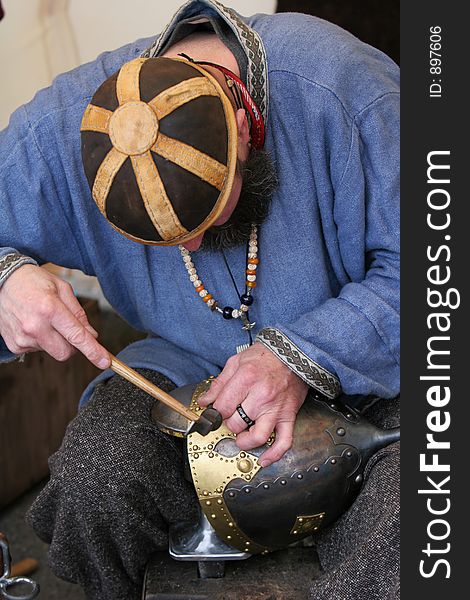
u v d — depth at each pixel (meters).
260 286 1.22
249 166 1.09
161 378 1.29
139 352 1.35
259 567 1.19
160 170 0.95
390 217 1.17
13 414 1.88
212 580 1.17
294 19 1.22
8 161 1.22
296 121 1.17
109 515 1.18
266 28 1.21
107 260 1.31
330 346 1.12
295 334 1.11
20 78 2.19
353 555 1.03
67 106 1.22
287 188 1.18
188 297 1.25
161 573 1.19
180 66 1.00
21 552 1.81
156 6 2.10
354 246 1.20
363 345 1.13
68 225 1.29
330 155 1.16
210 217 1.00
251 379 1.07
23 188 1.23
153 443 1.19
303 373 1.09
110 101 0.97
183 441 1.21
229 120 1.00
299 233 1.20
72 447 1.19
